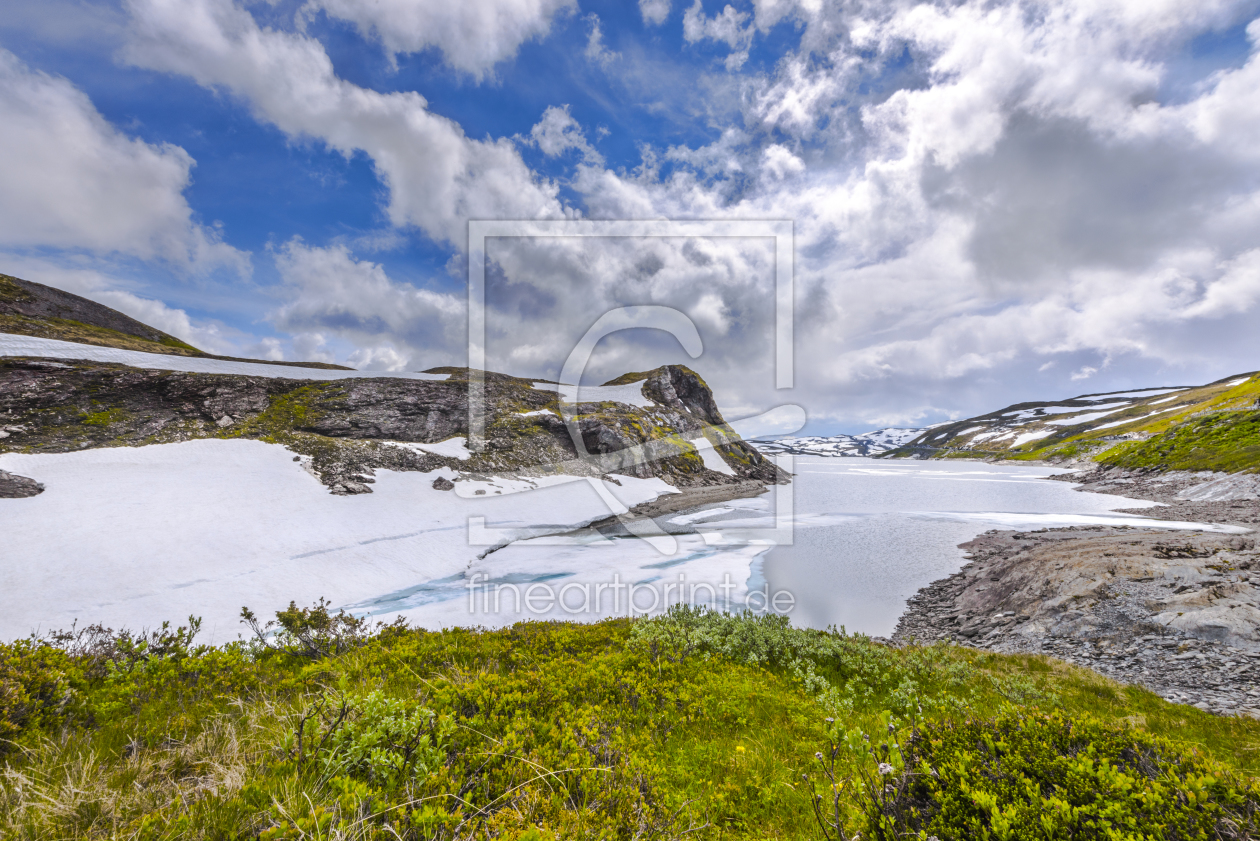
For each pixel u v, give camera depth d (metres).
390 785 3.49
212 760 4.17
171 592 21.09
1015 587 20.16
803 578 26.05
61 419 40.41
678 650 10.16
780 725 7.03
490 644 10.05
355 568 26.45
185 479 34.28
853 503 58.81
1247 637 12.84
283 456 41.94
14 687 5.23
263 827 3.03
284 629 10.80
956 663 11.34
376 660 8.30
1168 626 14.27
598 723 5.58
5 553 22.22
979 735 3.98
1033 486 81.62
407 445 52.25
